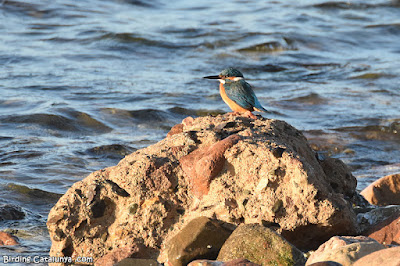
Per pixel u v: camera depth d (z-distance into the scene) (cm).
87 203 814
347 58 3030
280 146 813
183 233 769
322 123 1911
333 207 766
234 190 789
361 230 852
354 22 3806
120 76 2447
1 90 2105
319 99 2220
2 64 2542
